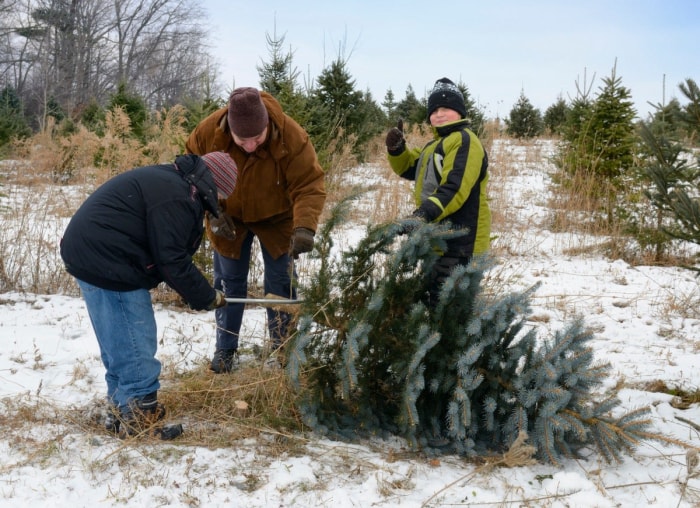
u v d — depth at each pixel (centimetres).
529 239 853
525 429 309
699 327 537
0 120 1365
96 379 401
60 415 346
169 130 638
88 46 3978
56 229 660
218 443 319
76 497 268
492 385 321
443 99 386
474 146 368
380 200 839
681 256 789
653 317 563
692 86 447
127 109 1327
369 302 325
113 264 297
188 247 317
